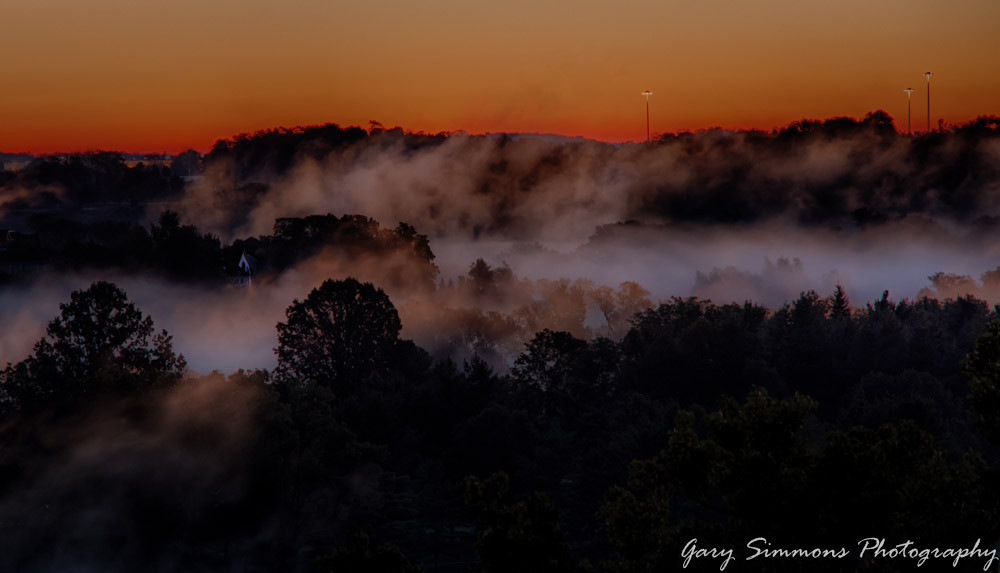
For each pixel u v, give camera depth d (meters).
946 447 76.56
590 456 81.62
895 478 25.95
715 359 102.94
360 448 73.50
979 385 27.91
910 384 98.38
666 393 99.94
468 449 78.94
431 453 84.81
